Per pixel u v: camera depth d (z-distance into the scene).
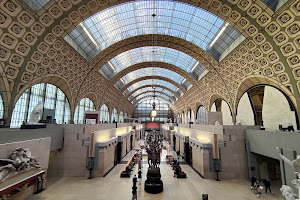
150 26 23.03
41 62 15.41
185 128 25.25
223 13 15.27
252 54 16.48
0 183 7.00
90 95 27.48
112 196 10.52
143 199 10.21
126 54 30.44
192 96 39.97
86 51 21.55
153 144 14.50
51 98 18.81
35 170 9.48
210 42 21.88
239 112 21.80
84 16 15.59
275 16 12.60
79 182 13.09
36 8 12.81
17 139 9.34
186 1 15.70
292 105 14.46
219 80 24.33
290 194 5.80
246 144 14.65
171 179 14.30
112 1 15.52
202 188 12.19
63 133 14.97
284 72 14.32
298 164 5.61
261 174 14.22
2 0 10.55
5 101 12.98
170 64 33.81
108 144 16.28
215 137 14.61
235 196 10.81
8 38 11.99
